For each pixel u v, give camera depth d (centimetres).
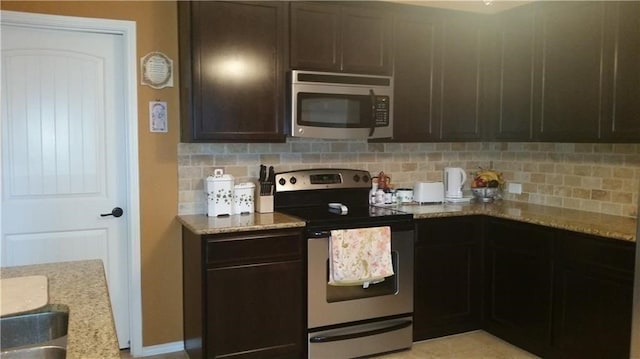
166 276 333
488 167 427
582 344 289
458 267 354
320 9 329
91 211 321
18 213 304
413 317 342
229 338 290
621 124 293
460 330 360
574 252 291
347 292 319
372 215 325
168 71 323
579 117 317
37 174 308
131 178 320
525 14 353
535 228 316
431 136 371
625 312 265
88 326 139
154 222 328
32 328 152
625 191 324
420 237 339
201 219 312
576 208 357
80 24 302
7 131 300
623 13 290
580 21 314
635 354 217
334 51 335
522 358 321
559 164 369
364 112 342
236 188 329
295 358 309
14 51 298
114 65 320
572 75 321
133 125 318
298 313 306
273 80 320
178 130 329
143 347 330
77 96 314
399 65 356
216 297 286
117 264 329
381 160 394
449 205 382
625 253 264
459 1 363
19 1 287
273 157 358
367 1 343
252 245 292
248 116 315
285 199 352
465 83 380
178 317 338
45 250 312
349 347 319
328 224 308
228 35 306
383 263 318
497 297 350
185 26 306
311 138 348
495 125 381
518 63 359
